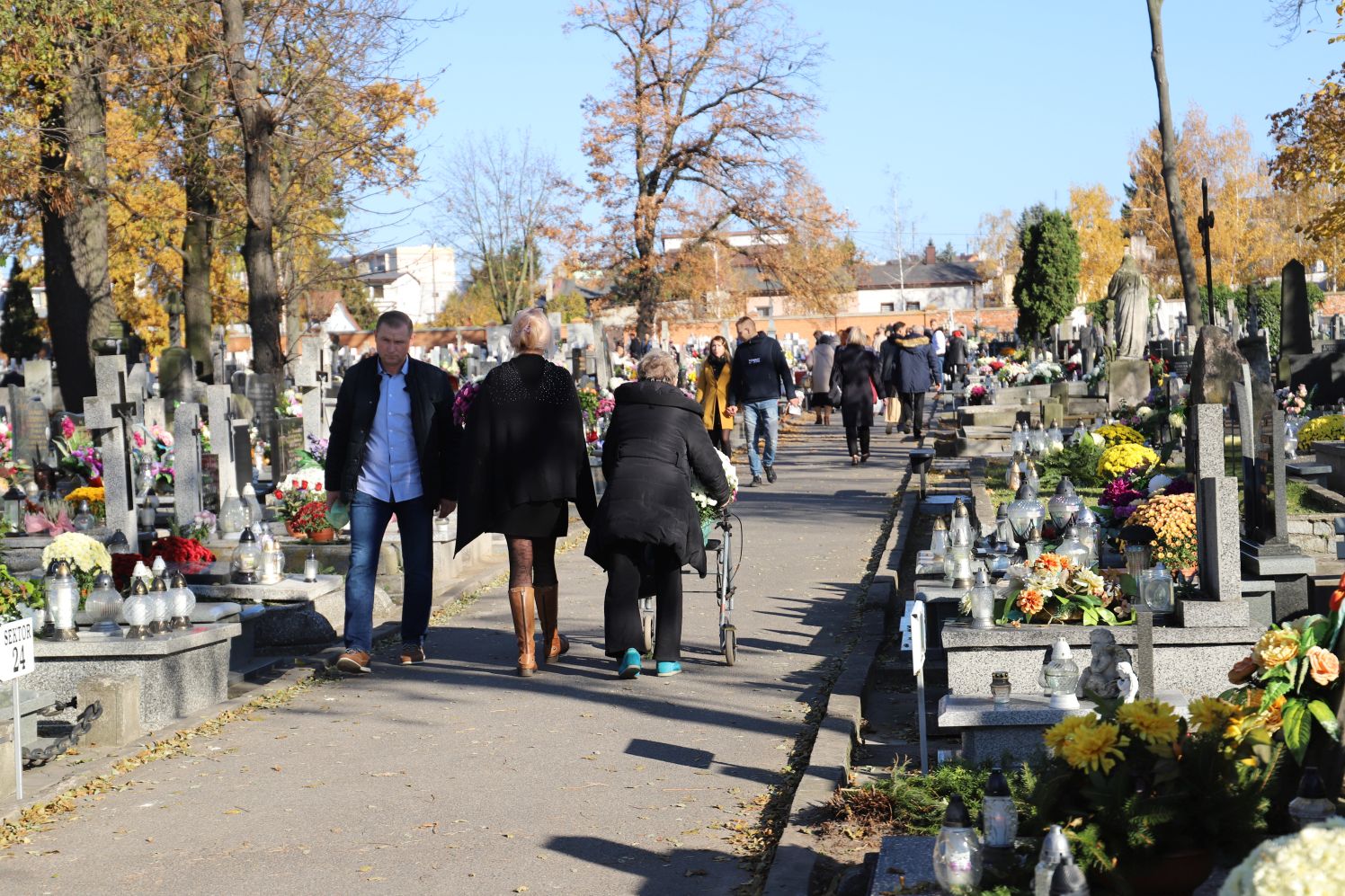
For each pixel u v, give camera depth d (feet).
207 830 21.86
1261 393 46.98
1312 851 11.23
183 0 88.38
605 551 31.32
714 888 19.13
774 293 189.06
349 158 103.76
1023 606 25.30
